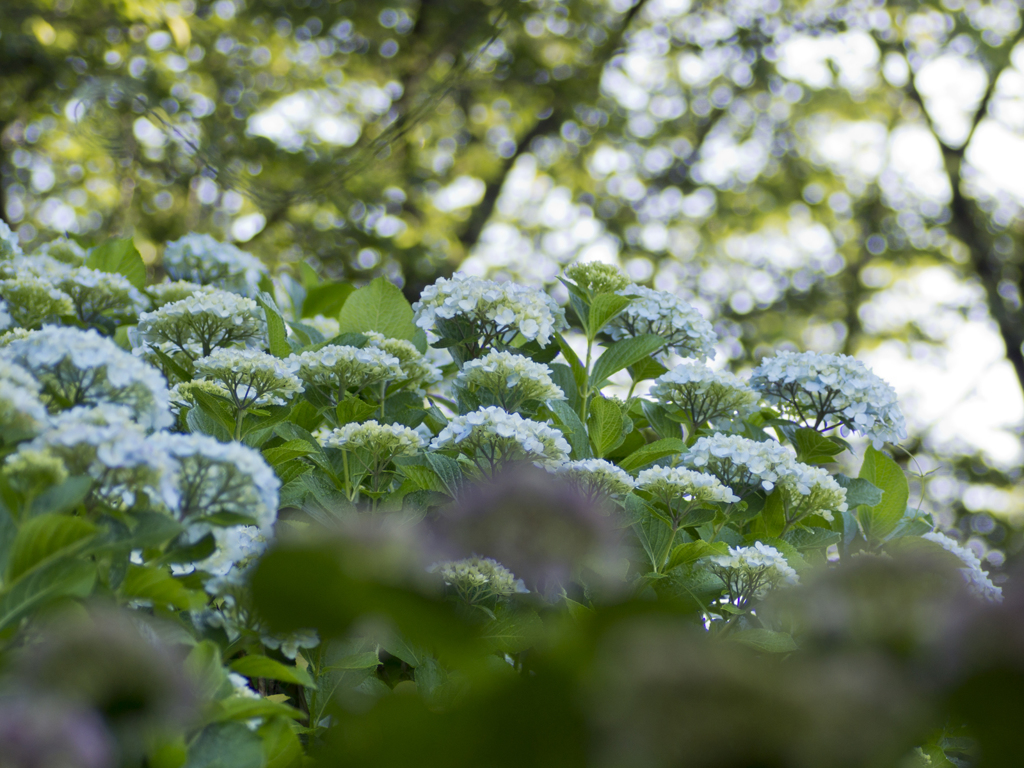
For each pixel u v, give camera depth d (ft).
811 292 65.51
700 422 8.11
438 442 6.16
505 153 56.80
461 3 39.55
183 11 31.78
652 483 6.36
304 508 6.17
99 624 1.92
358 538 1.15
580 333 9.59
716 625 6.09
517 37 45.42
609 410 7.39
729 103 62.23
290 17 38.81
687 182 61.57
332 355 7.29
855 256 67.41
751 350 62.23
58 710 1.62
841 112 64.80
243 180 19.16
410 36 39.58
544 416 8.04
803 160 65.46
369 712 1.16
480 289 7.82
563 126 56.95
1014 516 41.50
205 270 11.41
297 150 32.48
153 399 4.53
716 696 0.95
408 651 4.99
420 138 37.65
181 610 4.26
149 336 7.45
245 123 31.76
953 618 0.97
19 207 36.73
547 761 1.06
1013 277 63.10
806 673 0.96
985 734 0.93
